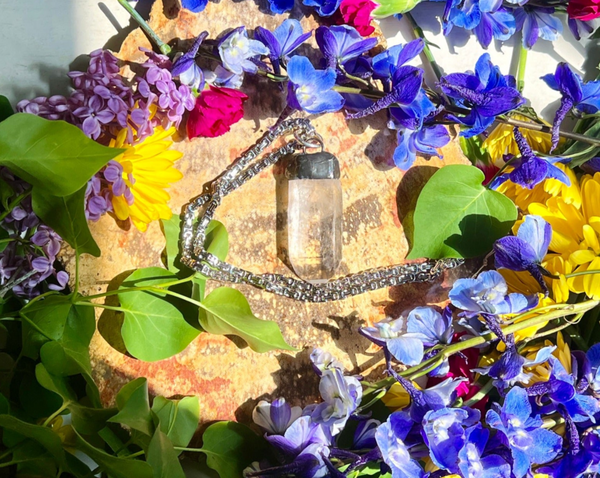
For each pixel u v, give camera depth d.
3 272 0.23
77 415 0.22
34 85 0.25
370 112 0.25
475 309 0.26
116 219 0.25
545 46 0.34
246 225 0.27
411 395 0.24
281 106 0.27
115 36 0.26
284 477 0.25
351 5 0.27
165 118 0.24
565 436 0.26
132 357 0.25
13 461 0.21
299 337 0.27
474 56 0.33
